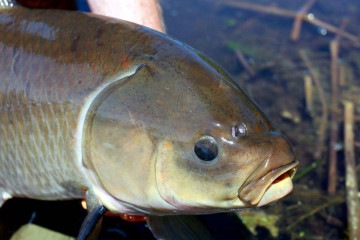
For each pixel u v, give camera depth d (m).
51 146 0.60
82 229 0.59
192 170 0.55
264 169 0.54
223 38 1.36
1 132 0.63
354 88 1.16
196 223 0.71
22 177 0.64
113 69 0.58
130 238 0.76
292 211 0.87
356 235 0.81
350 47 1.31
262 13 1.48
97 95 0.58
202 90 0.56
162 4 1.53
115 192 0.58
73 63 0.60
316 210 0.86
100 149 0.57
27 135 0.62
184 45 0.59
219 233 0.77
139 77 0.57
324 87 1.17
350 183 0.88
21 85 0.62
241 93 0.57
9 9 0.66
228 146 0.55
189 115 0.56
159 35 0.59
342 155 0.97
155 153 0.56
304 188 0.91
